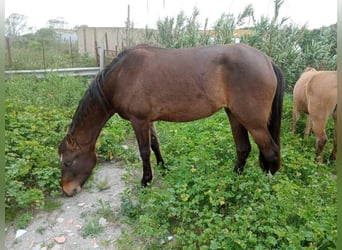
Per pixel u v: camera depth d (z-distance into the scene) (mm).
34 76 8453
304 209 2762
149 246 2639
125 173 3869
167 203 2846
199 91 3070
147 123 3293
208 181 3146
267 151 3182
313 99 4309
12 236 2840
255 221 2639
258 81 2955
